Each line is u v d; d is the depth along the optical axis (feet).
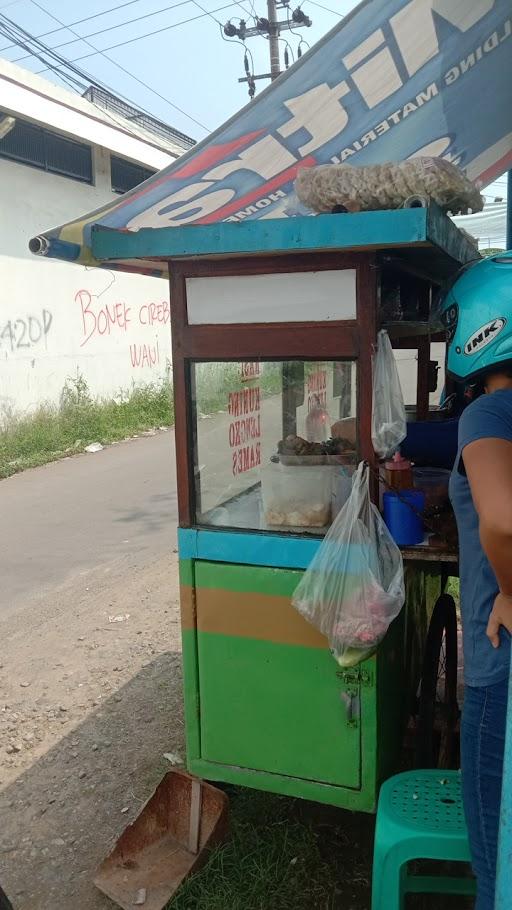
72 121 31.17
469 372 5.43
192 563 7.10
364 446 6.41
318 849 7.44
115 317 36.19
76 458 28.91
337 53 6.75
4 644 12.85
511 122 8.87
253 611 6.93
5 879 7.46
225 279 6.66
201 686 7.29
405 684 7.88
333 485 6.72
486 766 4.91
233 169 8.13
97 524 19.77
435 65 7.33
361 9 6.29
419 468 7.78
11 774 9.18
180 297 6.84
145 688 11.13
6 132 27.14
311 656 6.79
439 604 8.48
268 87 6.98
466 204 6.48
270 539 6.75
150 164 37.65
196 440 7.04
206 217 9.22
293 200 9.40
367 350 6.28
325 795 6.97
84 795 8.71
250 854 7.25
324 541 6.40
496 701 4.84
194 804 7.38
